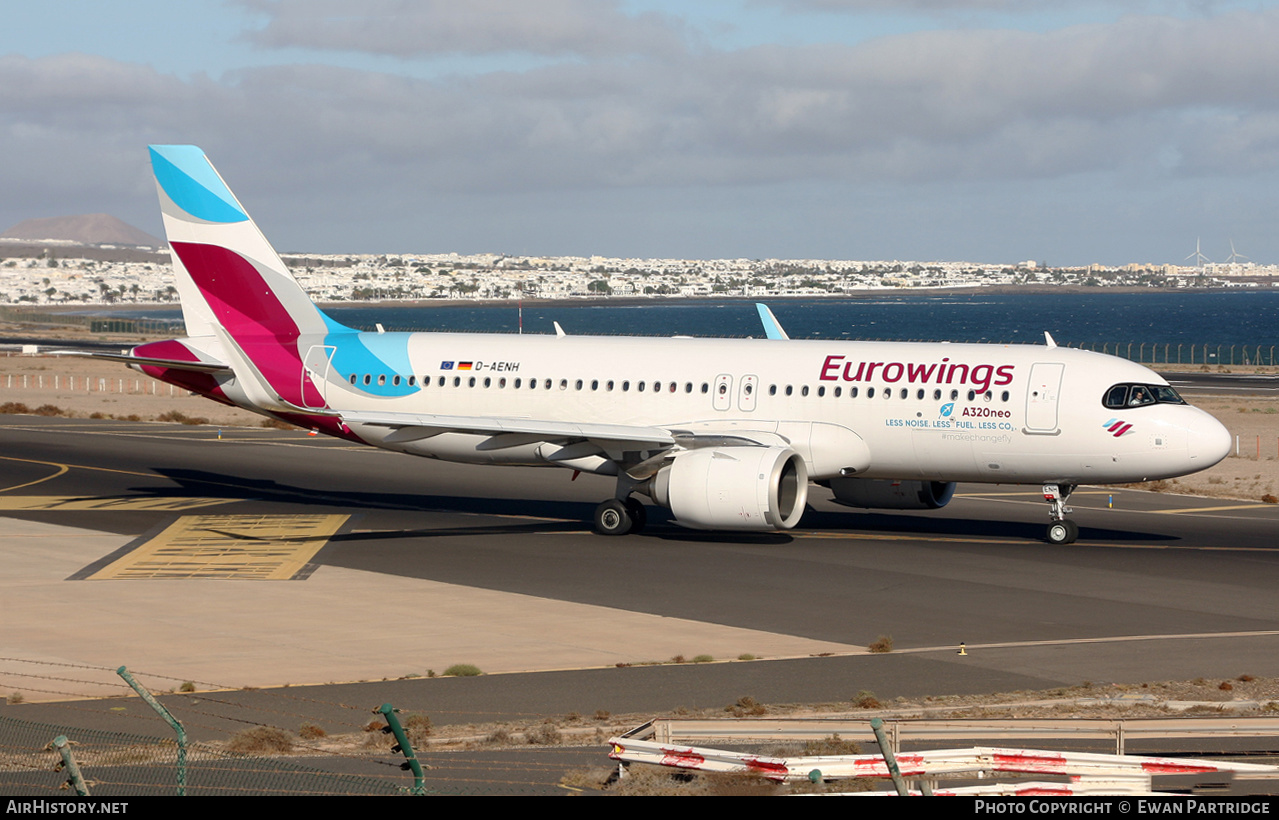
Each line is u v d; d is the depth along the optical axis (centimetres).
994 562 12100
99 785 5503
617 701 7362
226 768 5825
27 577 11219
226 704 7288
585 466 13800
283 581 11112
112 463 19088
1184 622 9588
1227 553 12650
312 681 7888
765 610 10019
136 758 6047
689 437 13075
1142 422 12394
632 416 13938
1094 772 5297
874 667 8175
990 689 7644
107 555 12275
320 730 6669
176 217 15238
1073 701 7294
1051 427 12650
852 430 13250
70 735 6538
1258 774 5531
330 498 16050
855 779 5534
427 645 8856
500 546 12875
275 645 8856
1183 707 7175
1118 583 11100
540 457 13975
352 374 14800
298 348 15038
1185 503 16400
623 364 14138
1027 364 12938
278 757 6116
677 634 9206
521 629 9356
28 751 6175
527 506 15550
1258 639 9012
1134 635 9150
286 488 16838
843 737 5941
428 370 14600
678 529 14038
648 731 5988
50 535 13300
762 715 6994
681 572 11562
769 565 11912
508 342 14788
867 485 14300
